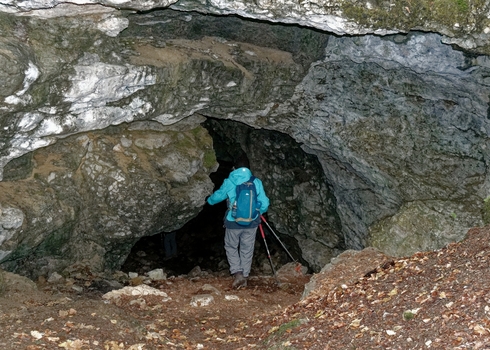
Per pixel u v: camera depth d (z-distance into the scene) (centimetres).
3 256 754
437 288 605
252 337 675
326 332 600
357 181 1068
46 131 740
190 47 859
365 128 984
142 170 939
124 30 798
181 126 1019
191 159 998
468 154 948
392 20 733
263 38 909
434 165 972
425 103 934
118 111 804
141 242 1433
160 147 981
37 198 801
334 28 746
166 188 959
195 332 714
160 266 1357
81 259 927
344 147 1007
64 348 546
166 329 702
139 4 637
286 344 591
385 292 658
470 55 813
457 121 929
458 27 745
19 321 598
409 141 970
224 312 816
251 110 981
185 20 829
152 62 789
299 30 893
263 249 1345
